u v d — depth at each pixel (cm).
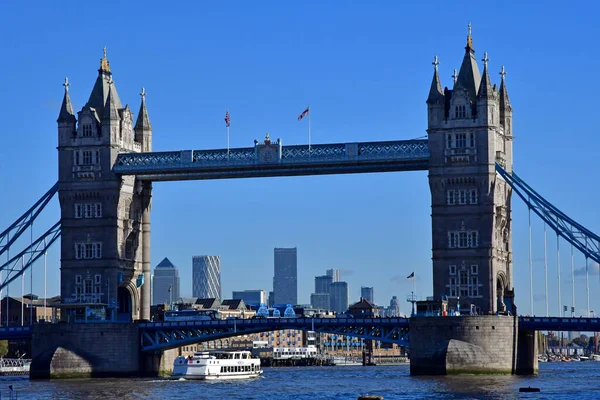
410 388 18038
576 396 16525
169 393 18100
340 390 18500
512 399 16088
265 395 17638
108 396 17575
